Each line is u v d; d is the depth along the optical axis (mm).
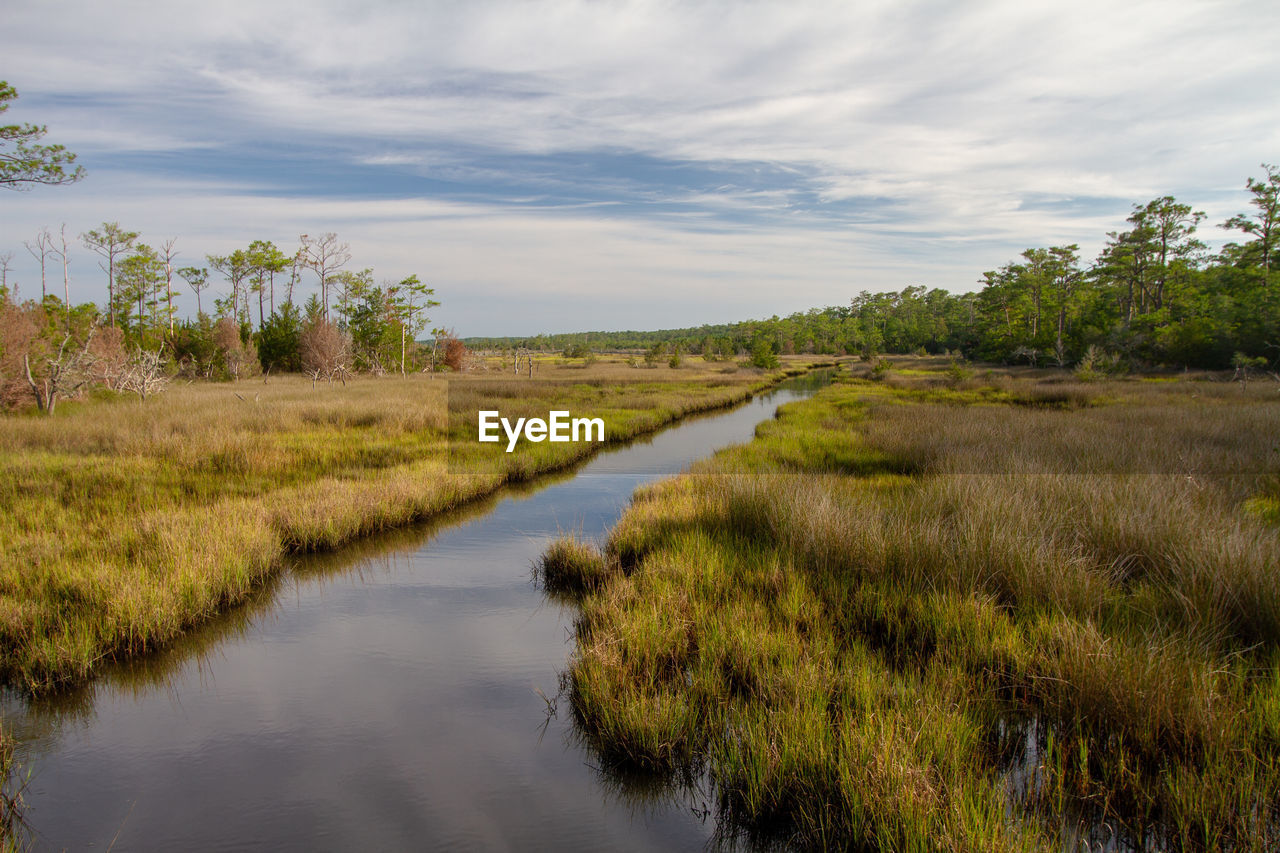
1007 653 4770
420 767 4359
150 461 11430
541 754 4496
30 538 7328
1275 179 42500
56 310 29062
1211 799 3270
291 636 6348
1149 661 4109
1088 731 3969
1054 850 3098
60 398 18844
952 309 105750
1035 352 53031
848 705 4359
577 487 13156
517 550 9016
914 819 3199
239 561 7172
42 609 5785
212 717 4949
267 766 4355
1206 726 3682
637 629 5555
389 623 6652
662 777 4180
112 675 5508
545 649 6082
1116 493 7656
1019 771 3854
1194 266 50938
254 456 11977
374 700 5188
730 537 8078
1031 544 6086
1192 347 37938
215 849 3584
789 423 19672
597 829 3771
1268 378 30891
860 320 126625
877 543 6703
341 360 34938
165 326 44875
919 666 4820
